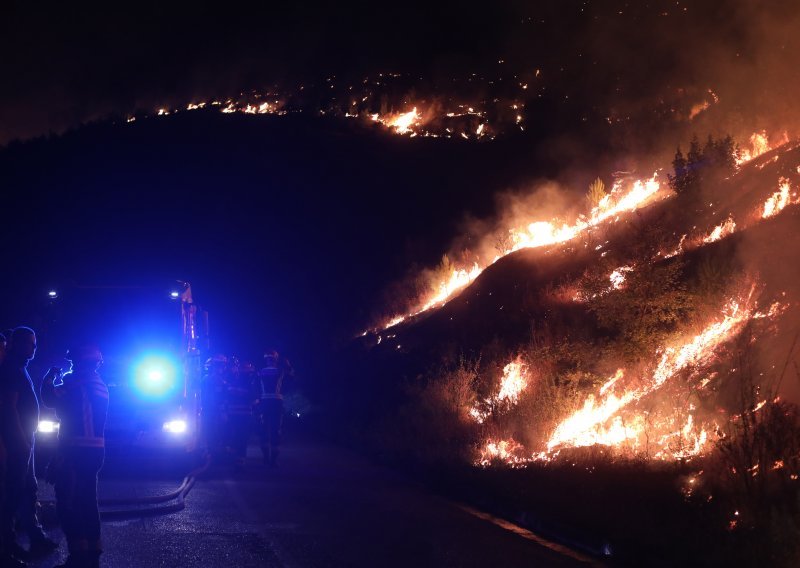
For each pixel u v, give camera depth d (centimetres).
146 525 1143
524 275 3222
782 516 941
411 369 3028
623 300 1912
